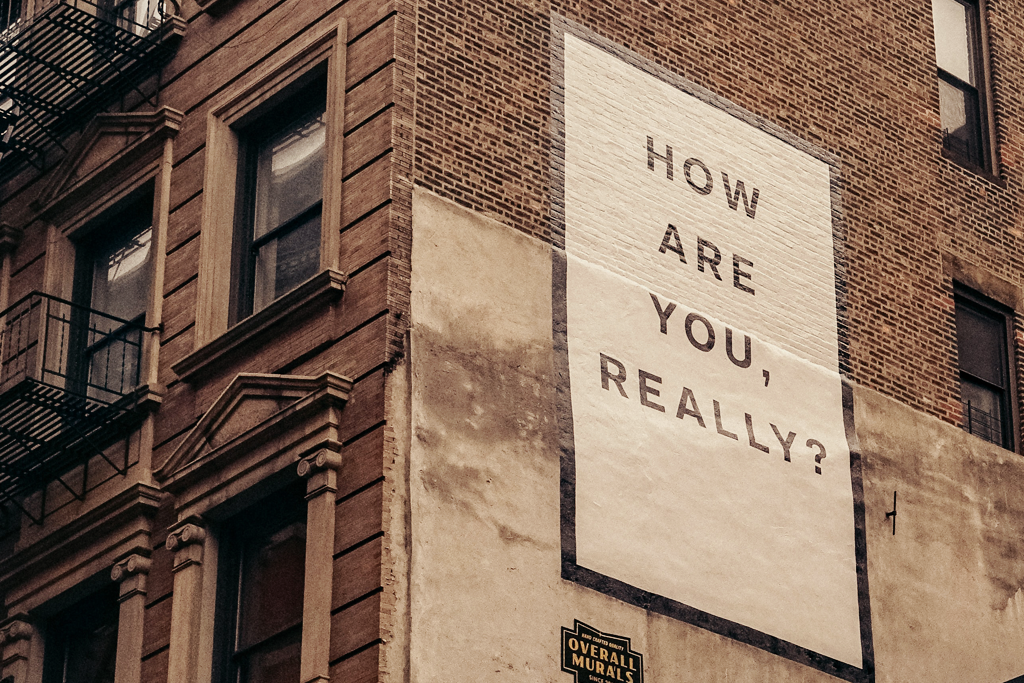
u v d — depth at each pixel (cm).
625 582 1923
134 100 2305
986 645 2238
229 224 2098
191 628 1875
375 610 1708
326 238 1944
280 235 2059
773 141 2327
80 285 2303
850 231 2364
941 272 2445
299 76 2078
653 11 2273
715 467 2066
